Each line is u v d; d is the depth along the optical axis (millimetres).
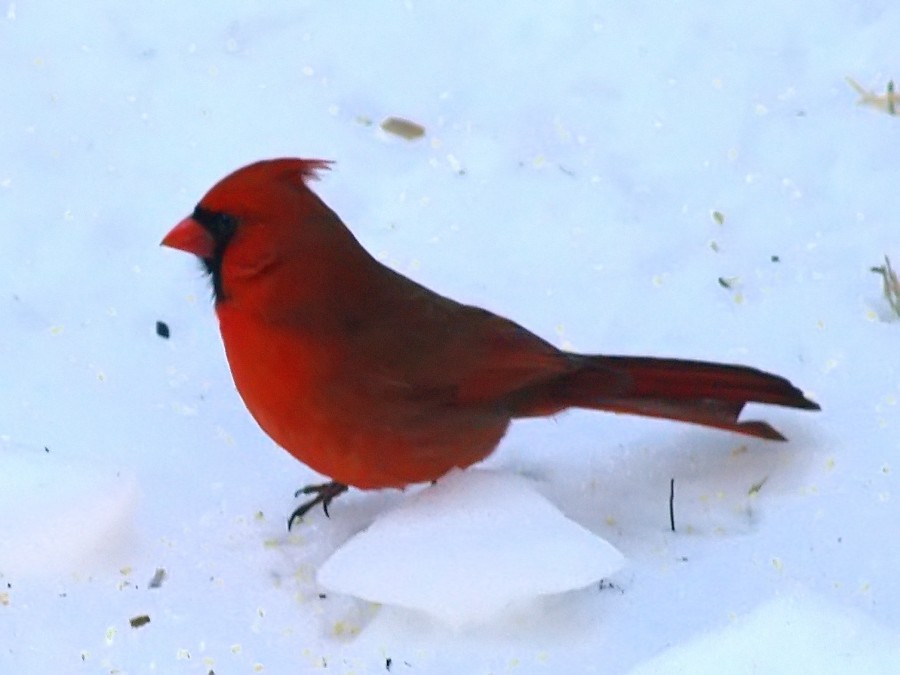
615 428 6125
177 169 7863
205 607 5301
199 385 6543
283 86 8359
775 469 5758
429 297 5477
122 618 5262
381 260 7270
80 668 5051
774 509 5570
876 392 6098
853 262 6918
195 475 5984
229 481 5949
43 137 8070
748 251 7102
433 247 7355
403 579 5012
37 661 5082
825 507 5527
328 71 8445
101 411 6375
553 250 7281
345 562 5125
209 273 5312
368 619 5215
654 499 5691
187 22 8797
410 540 5113
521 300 6980
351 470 5434
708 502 5648
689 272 7020
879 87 7984
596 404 5559
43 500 5477
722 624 4949
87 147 8008
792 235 7152
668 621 5016
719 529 5504
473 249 7328
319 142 7980
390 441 5348
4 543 5449
